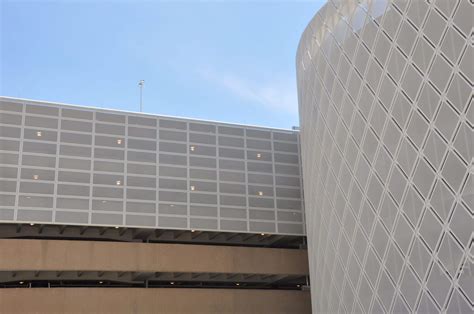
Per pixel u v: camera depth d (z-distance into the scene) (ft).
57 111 156.25
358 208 122.31
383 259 113.19
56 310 148.15
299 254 175.52
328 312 133.69
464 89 97.76
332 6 139.74
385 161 114.62
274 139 180.55
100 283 175.63
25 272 154.92
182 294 161.27
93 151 157.07
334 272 130.93
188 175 165.89
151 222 157.89
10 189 146.20
